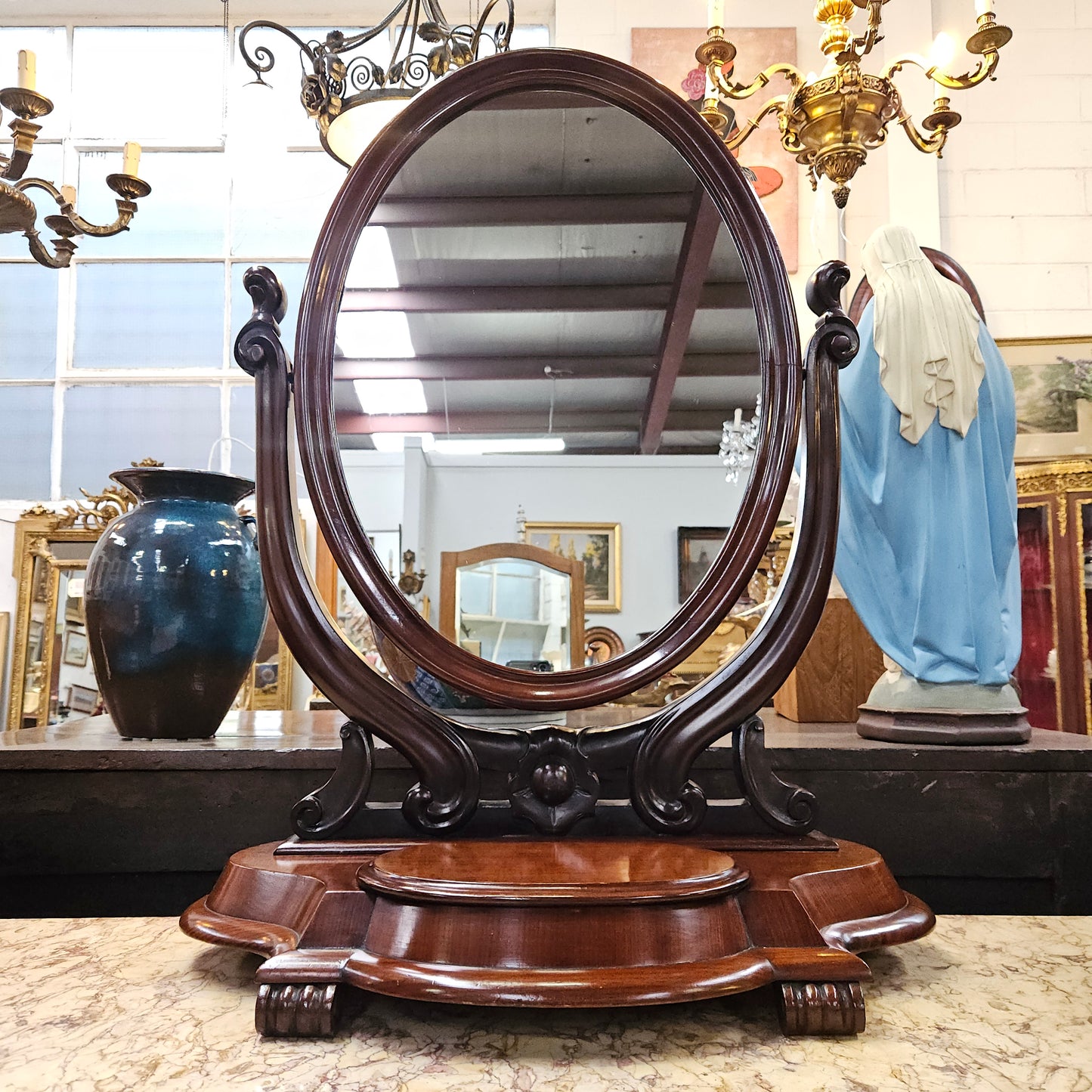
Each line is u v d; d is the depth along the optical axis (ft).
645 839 1.96
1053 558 6.89
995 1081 1.26
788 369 2.10
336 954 1.50
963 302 3.07
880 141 4.71
